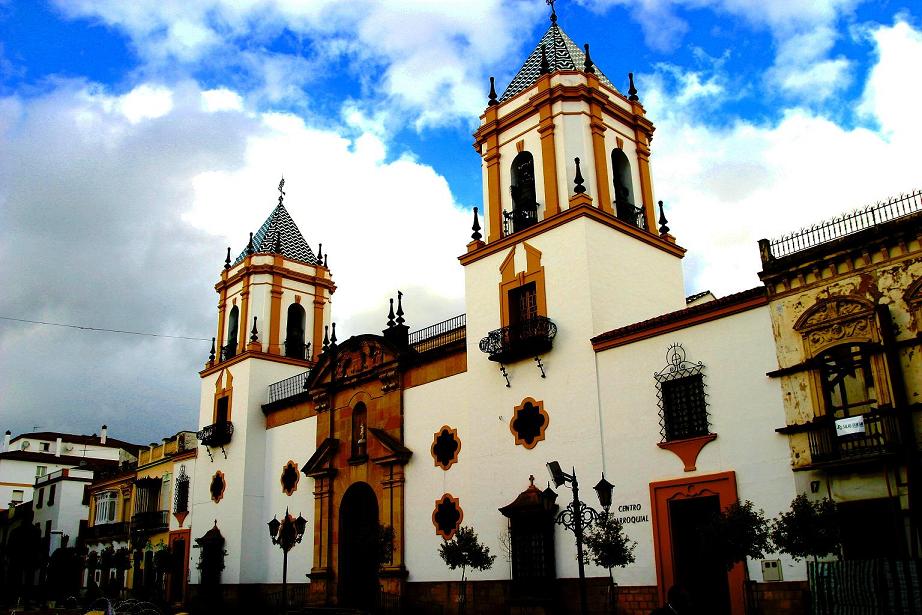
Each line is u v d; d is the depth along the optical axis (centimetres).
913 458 1573
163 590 4016
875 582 1373
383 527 2745
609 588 2038
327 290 4353
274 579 3450
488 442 2528
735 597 1841
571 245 2448
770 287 1914
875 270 1733
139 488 4556
